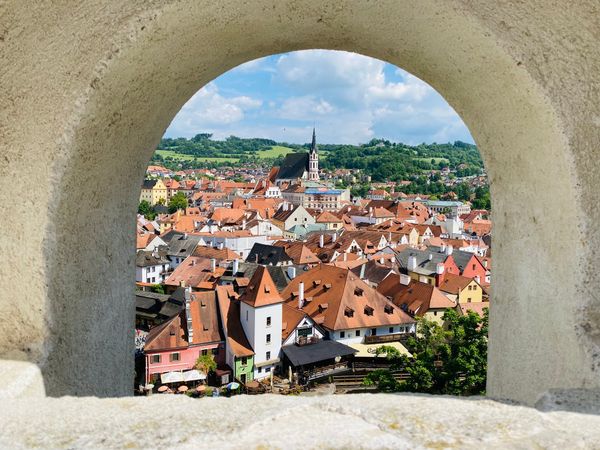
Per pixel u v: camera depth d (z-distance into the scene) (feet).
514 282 10.68
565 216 8.95
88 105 8.64
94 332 10.25
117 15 8.42
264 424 6.61
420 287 141.38
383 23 9.68
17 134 8.72
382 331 126.82
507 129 10.20
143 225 317.01
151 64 9.34
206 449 6.09
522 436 6.40
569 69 8.70
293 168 585.22
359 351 121.80
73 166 8.86
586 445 6.21
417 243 262.67
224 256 200.54
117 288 11.22
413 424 6.60
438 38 9.52
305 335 122.11
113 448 6.13
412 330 129.49
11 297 8.79
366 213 367.66
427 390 55.57
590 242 8.63
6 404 7.47
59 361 9.00
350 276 131.95
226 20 9.18
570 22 8.52
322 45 11.41
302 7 9.23
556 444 6.19
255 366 117.91
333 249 229.66
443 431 6.44
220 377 116.37
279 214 346.54
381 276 165.68
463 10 8.62
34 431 6.54
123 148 10.46
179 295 130.93
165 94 10.72
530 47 8.68
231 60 11.19
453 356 54.80
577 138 8.70
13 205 8.76
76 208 9.32
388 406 7.16
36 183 8.68
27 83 8.64
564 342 8.89
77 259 9.50
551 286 9.37
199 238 244.42
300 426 6.59
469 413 7.01
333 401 7.29
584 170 8.70
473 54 9.34
